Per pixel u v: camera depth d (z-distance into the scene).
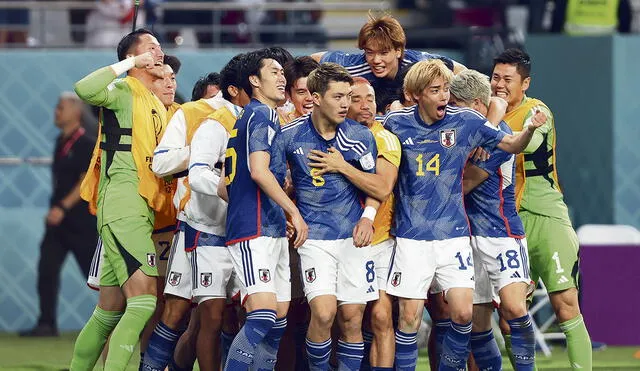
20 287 43.84
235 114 26.42
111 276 27.53
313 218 25.56
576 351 28.45
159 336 27.30
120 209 26.86
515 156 27.45
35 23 47.75
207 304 26.52
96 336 27.95
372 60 28.12
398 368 26.36
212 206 26.28
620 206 43.28
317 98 25.20
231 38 48.56
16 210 44.03
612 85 43.09
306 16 49.22
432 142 26.06
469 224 26.97
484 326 27.70
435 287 26.88
